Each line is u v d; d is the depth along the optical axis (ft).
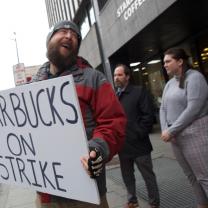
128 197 18.39
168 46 50.11
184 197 19.84
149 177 17.43
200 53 42.27
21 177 9.24
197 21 37.58
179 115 13.55
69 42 8.64
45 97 7.97
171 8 30.86
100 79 8.42
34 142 8.56
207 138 13.24
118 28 45.32
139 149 17.28
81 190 7.66
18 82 50.39
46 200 8.91
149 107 17.16
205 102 13.25
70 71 8.64
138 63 61.46
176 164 28.91
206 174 13.33
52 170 8.22
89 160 7.31
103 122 8.11
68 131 7.64
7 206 24.47
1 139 9.68
